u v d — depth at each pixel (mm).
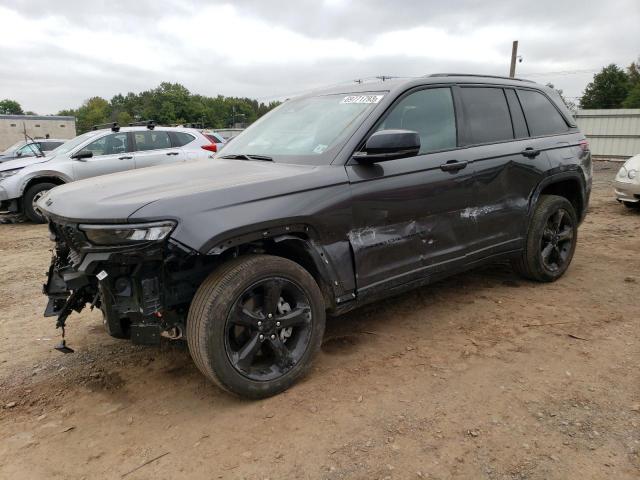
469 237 3998
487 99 4332
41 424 2842
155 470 2432
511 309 4266
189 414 2883
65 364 3547
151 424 2803
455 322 4027
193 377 3301
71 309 3109
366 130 3398
